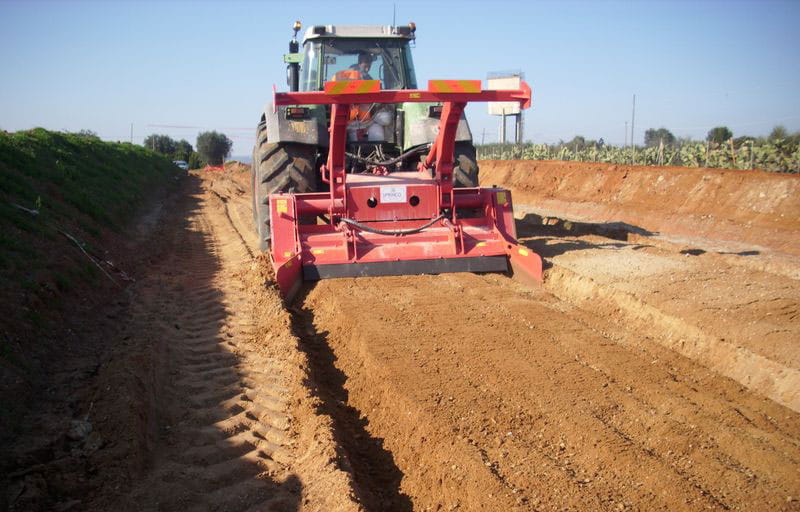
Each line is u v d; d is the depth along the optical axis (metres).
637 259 7.71
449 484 3.42
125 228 12.05
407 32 8.93
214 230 13.60
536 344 5.16
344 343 5.56
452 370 4.68
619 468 3.45
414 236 7.29
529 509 3.11
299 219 7.62
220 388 4.86
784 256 9.03
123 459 3.68
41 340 5.26
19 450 3.71
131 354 5.09
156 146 68.25
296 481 3.55
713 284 6.46
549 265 7.34
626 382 4.49
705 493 3.19
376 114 8.55
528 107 6.74
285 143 8.05
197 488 3.54
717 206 12.15
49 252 7.10
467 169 8.46
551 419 3.98
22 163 10.23
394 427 4.12
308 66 9.09
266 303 6.57
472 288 6.66
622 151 20.34
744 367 4.75
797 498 3.14
